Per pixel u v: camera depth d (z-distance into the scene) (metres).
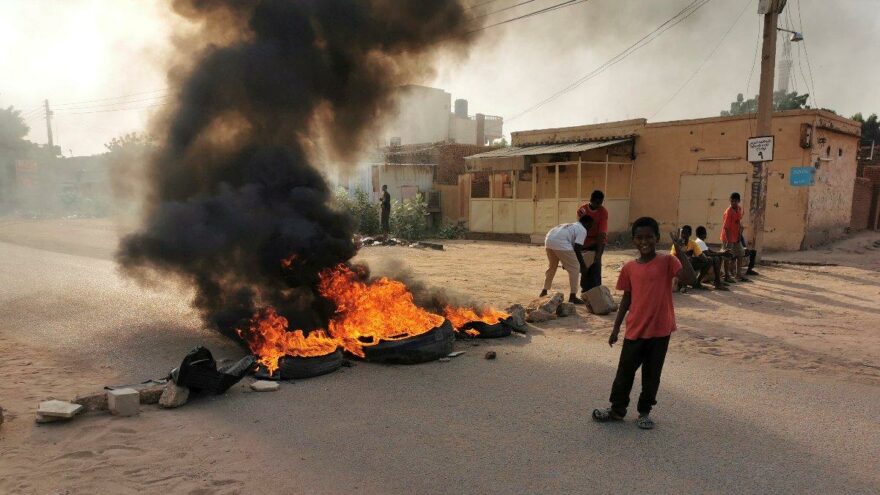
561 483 3.33
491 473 3.46
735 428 4.14
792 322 7.77
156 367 5.70
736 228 11.60
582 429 4.12
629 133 20.02
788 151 16.52
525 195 23.80
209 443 3.88
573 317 8.02
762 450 3.77
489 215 23.14
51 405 4.30
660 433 4.05
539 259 15.77
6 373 5.40
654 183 19.50
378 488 3.27
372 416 4.39
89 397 4.48
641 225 4.12
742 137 17.45
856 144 19.09
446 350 6.02
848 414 4.41
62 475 3.40
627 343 4.14
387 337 5.94
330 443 3.89
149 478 3.38
